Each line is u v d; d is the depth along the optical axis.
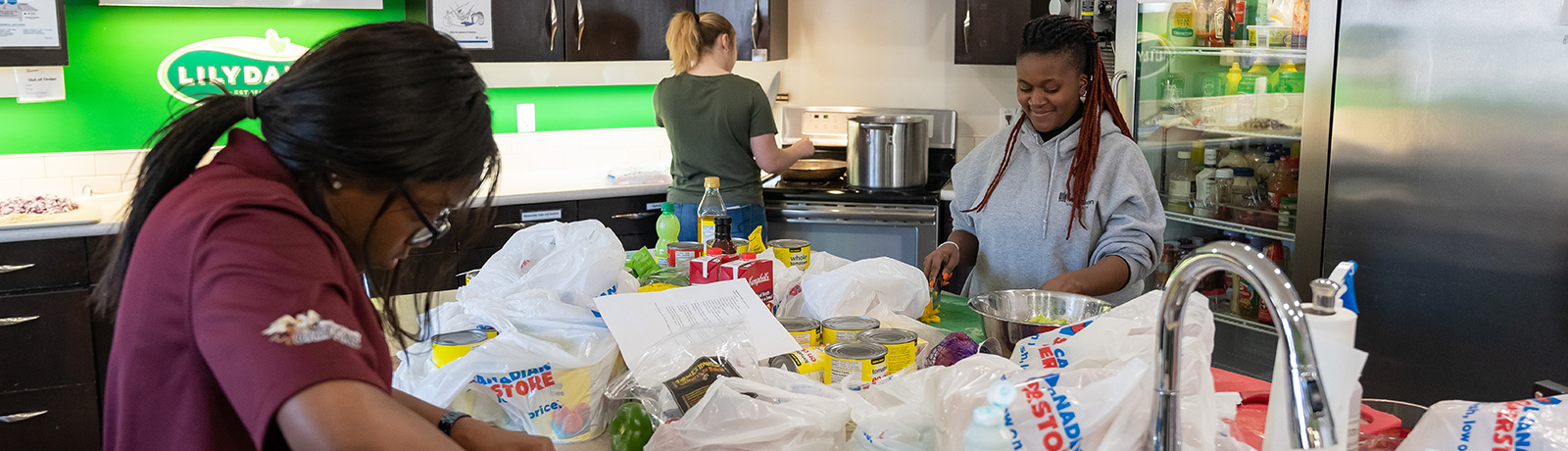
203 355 0.79
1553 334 2.48
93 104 3.53
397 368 1.53
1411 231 2.71
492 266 1.84
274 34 3.75
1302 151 2.90
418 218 0.97
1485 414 1.05
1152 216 2.18
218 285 0.78
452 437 1.14
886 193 3.72
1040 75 2.12
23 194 3.46
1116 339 1.28
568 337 1.53
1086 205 2.17
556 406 1.40
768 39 3.98
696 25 3.49
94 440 3.06
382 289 1.09
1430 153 2.63
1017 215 2.27
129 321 0.84
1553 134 2.39
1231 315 3.37
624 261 1.84
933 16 4.31
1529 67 2.41
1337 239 2.88
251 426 0.75
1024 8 3.75
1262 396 1.37
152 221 0.86
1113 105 2.18
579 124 4.32
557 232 1.81
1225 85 3.32
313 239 0.84
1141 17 3.37
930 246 3.73
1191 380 1.15
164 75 3.61
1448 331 2.69
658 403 1.37
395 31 0.91
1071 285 1.96
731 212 3.55
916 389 1.28
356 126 0.86
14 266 2.87
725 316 1.59
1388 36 2.66
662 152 4.48
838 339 1.65
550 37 3.76
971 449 0.91
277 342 0.76
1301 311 0.80
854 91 4.48
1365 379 2.91
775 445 1.22
